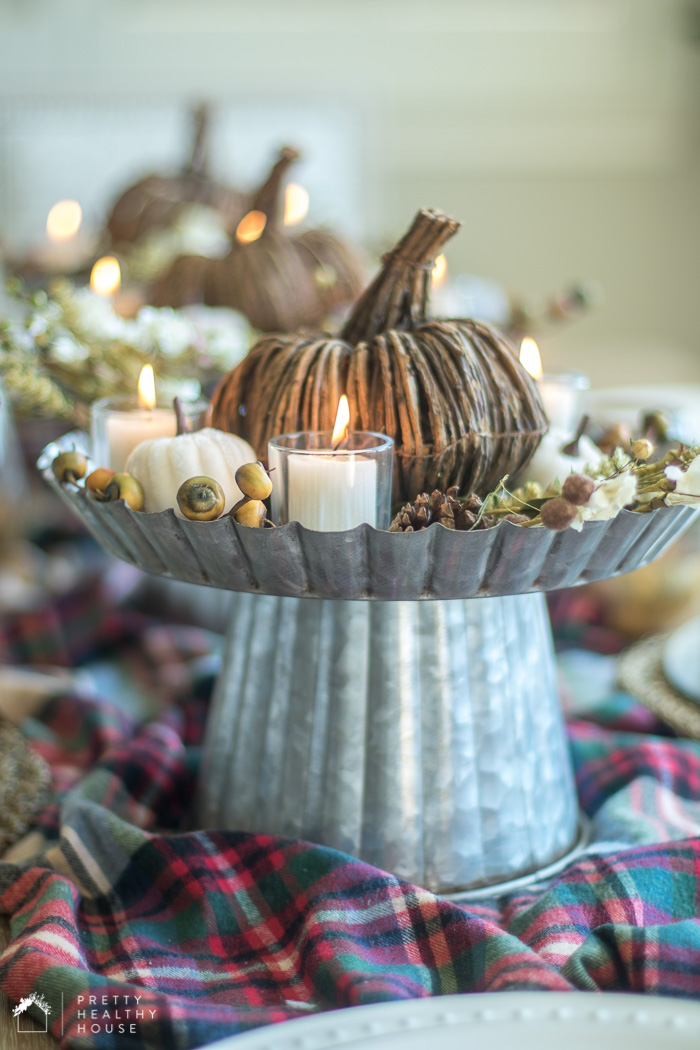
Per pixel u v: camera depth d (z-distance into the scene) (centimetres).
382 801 72
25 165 258
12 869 71
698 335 346
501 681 74
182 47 309
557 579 66
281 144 102
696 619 98
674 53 317
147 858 72
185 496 64
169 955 68
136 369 89
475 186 327
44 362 88
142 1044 60
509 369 70
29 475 126
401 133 320
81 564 117
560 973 64
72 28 303
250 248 102
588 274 338
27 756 84
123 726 92
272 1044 56
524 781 74
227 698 77
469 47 314
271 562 64
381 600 65
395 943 67
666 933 64
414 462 69
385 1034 56
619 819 77
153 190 125
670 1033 56
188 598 113
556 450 74
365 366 70
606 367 186
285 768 74
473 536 62
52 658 104
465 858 73
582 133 323
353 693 72
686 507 66
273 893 70
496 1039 56
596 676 100
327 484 65
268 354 72
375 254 129
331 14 309
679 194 333
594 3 312
